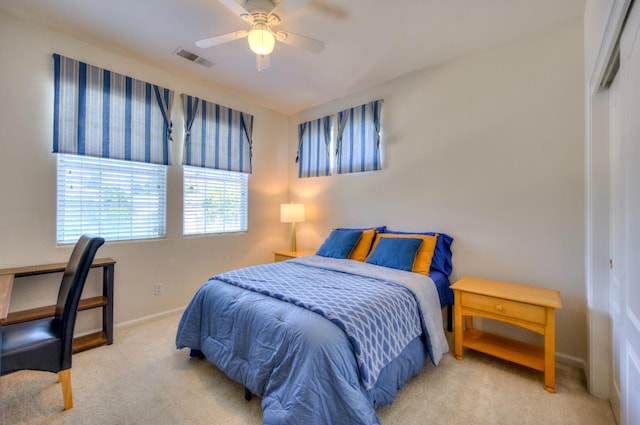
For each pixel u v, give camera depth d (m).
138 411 1.69
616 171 1.69
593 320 1.86
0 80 2.18
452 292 2.72
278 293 1.88
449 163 2.84
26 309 2.30
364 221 3.50
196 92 3.30
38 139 2.34
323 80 3.25
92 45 2.58
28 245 2.30
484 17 2.19
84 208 2.60
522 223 2.46
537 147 2.39
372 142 3.38
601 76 1.69
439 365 2.18
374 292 1.92
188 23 2.28
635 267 1.21
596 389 1.84
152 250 2.98
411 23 2.26
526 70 2.44
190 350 2.28
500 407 1.73
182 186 3.21
